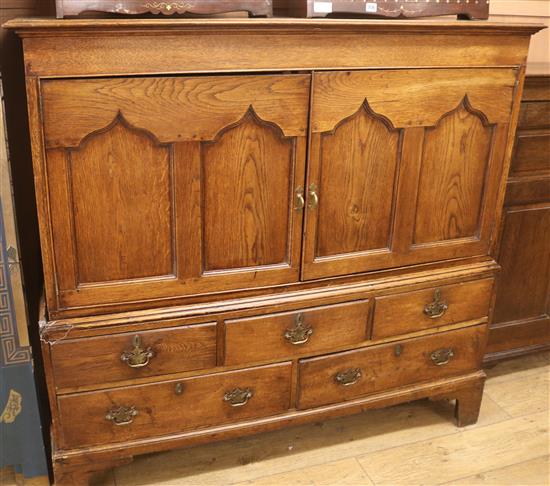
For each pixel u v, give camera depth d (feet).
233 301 5.41
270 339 5.59
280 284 5.53
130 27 4.34
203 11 4.81
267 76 4.80
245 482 5.96
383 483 5.99
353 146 5.31
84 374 5.16
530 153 6.56
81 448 5.41
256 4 4.92
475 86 5.49
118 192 4.81
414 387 6.40
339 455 6.35
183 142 4.79
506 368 7.88
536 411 7.10
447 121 5.55
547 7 7.80
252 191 5.15
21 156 6.19
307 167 5.19
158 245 5.07
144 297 5.16
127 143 4.69
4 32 5.81
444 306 6.16
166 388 5.43
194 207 5.01
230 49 4.65
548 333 7.61
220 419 5.72
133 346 5.18
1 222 4.88
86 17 5.73
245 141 4.97
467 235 6.13
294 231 5.38
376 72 5.11
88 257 4.92
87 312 5.07
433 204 5.82
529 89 6.24
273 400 5.83
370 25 4.86
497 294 7.09
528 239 6.97
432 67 5.27
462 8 5.67
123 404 5.36
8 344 5.21
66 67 4.35
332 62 4.95
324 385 5.97
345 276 5.74
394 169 5.54
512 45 5.49
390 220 5.73
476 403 6.76
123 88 4.51
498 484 6.04
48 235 4.74
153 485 5.89
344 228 5.57
